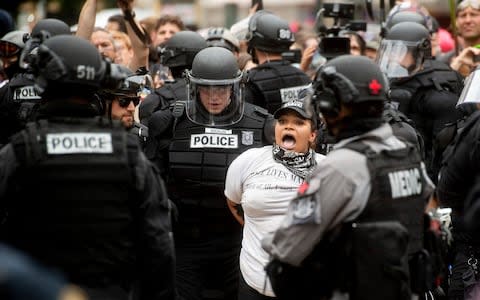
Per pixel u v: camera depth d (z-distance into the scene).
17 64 19.44
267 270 12.04
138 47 22.83
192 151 17.55
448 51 30.38
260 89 20.39
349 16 23.45
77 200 11.84
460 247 15.85
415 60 20.91
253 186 15.75
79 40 12.27
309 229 11.59
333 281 11.73
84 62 12.08
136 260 12.33
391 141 12.08
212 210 17.64
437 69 20.89
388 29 23.05
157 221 12.27
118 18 26.98
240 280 16.16
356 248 11.51
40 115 12.23
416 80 20.75
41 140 11.88
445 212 16.98
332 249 11.73
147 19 28.09
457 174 14.66
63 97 12.18
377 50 23.39
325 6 23.52
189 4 48.06
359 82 11.85
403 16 22.95
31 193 11.85
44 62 12.08
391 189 11.70
